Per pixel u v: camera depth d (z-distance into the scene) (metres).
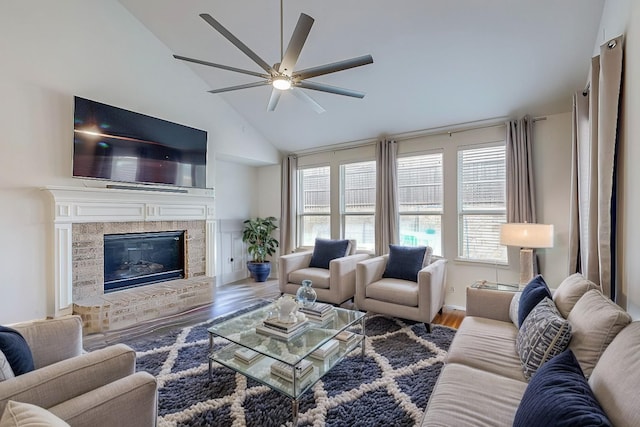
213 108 4.56
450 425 1.16
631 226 1.64
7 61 2.88
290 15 2.99
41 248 3.08
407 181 4.45
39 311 3.05
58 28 3.16
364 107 4.05
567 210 3.34
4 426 0.77
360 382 2.15
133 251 3.87
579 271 2.83
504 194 3.74
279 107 4.49
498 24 2.62
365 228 4.87
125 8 3.65
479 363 1.65
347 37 3.08
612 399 0.93
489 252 3.84
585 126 2.67
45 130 3.10
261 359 2.12
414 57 3.14
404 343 2.78
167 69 4.04
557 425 0.85
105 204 3.46
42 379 1.14
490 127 3.81
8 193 2.90
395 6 2.69
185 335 2.99
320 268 4.25
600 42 2.43
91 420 1.07
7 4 2.88
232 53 3.74
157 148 3.85
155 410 1.27
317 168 5.42
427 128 4.15
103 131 3.38
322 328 2.32
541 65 2.93
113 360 1.32
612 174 1.85
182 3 3.27
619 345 1.09
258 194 6.03
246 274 5.80
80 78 3.31
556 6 2.39
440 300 3.44
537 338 1.54
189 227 4.34
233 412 1.84
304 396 1.99
